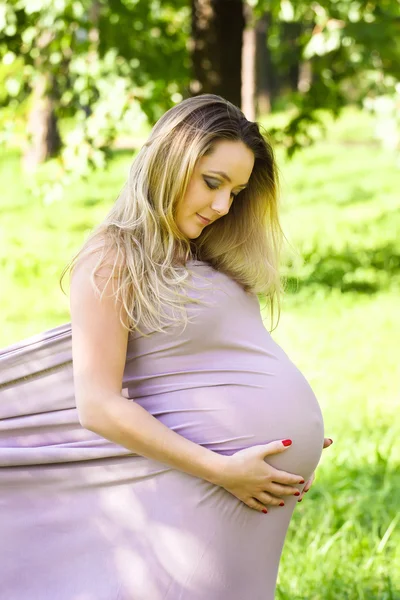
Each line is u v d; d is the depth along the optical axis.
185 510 2.84
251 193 3.09
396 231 14.95
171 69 11.45
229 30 9.73
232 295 2.94
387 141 11.79
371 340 8.98
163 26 11.98
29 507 3.02
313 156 25.92
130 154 25.50
